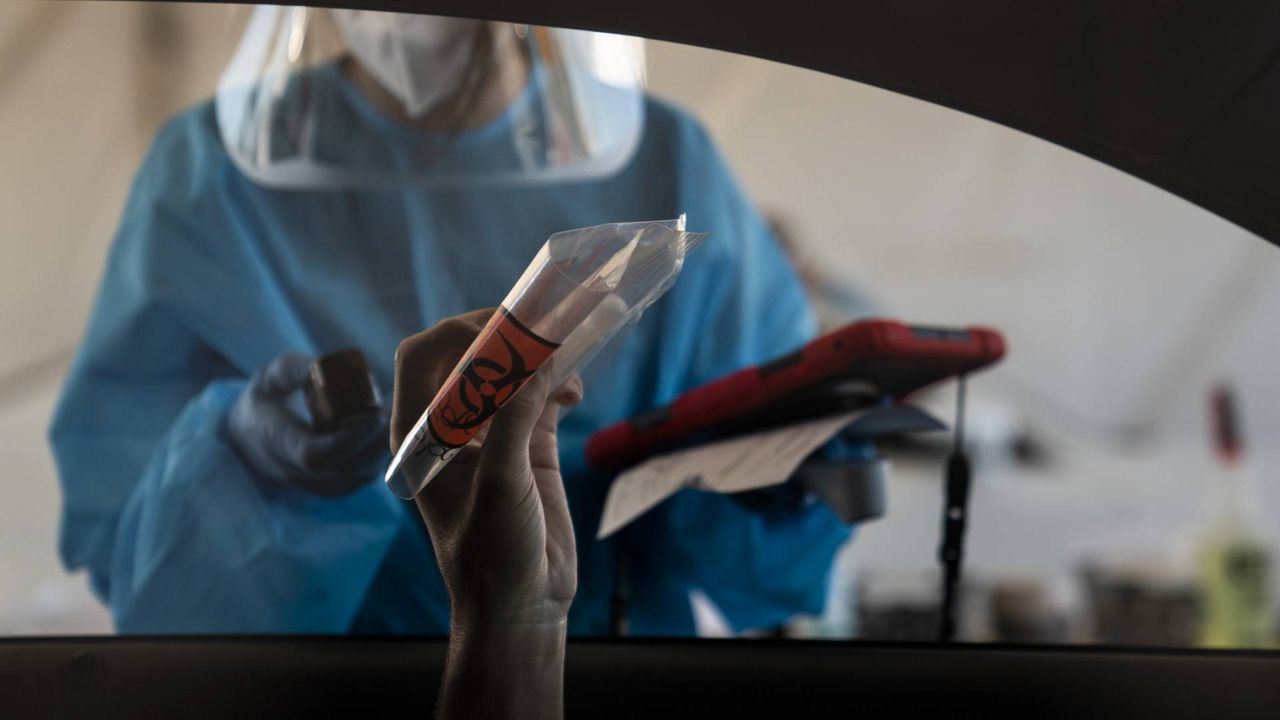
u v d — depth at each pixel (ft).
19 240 5.76
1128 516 6.01
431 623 5.58
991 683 2.91
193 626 5.48
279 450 5.02
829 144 6.01
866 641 3.03
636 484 3.70
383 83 5.72
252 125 5.82
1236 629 5.95
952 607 3.97
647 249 1.49
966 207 6.05
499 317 1.49
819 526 5.61
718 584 5.59
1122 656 2.87
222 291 5.77
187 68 5.83
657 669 3.03
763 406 3.60
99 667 3.00
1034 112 2.30
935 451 5.93
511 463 1.62
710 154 5.95
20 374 5.73
